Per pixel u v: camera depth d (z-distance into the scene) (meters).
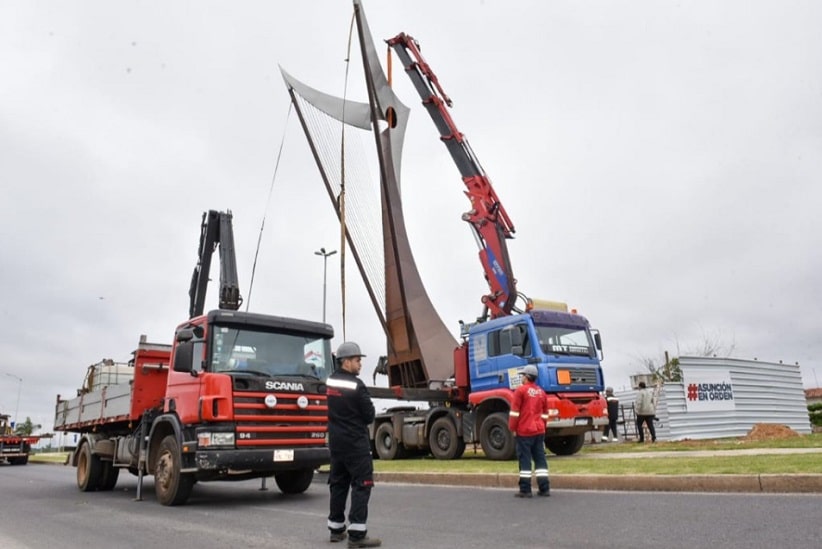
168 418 9.88
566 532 6.06
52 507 10.23
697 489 8.20
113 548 6.36
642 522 6.30
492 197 17.98
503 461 13.98
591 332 15.09
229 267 14.37
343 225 20.08
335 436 6.10
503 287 16.84
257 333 10.00
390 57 22.59
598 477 9.14
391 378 19.78
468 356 15.92
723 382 22.12
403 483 11.89
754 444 13.98
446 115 19.20
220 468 8.92
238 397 9.20
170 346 12.06
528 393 8.88
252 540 6.46
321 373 10.42
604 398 14.70
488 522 6.87
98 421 12.83
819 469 7.93
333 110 22.67
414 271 20.20
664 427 21.06
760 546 5.07
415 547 5.73
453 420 16.00
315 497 10.41
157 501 10.46
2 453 29.09
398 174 22.00
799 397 25.11
